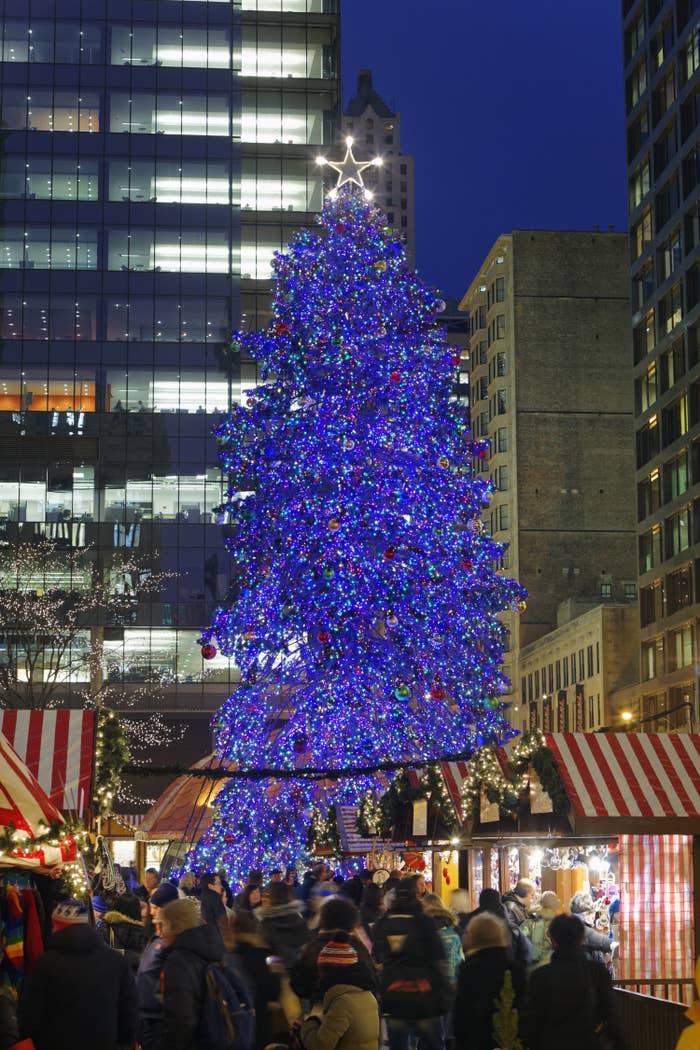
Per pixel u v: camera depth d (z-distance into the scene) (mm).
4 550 80625
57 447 83312
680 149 80938
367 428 39906
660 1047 13750
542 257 126875
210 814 41125
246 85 104562
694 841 20078
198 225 87250
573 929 10922
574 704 100062
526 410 124938
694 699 76500
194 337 85812
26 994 9547
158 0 89938
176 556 82188
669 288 82750
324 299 41156
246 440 43062
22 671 77000
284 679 40094
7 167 86875
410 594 38906
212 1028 10125
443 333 42531
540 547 123062
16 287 85312
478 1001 11836
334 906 10797
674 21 82500
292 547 39344
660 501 83500
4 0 88812
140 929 17344
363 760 37906
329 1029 10211
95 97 88250
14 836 13594
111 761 18812
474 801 24312
